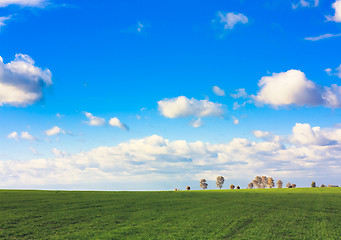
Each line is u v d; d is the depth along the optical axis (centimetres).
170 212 4747
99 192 8625
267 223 3872
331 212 5016
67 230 3306
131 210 4875
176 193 8944
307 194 8975
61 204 5275
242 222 3928
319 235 3238
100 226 3553
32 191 8119
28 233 3116
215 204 5931
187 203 6059
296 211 5003
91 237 3027
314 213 4812
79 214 4300
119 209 4928
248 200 6788
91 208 4928
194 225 3706
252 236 3162
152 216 4338
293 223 3894
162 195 7944
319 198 7512
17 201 5459
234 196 7950
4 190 8225
